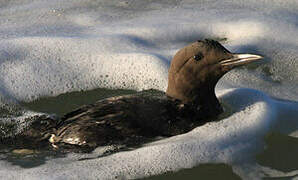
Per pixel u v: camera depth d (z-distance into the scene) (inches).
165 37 500.1
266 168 330.3
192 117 368.5
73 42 471.8
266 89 433.7
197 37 506.0
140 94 391.2
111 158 333.1
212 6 559.5
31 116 408.8
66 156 340.2
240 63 361.7
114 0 574.2
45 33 501.0
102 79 446.9
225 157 335.0
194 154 333.7
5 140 359.9
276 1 561.6
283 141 356.8
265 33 498.0
